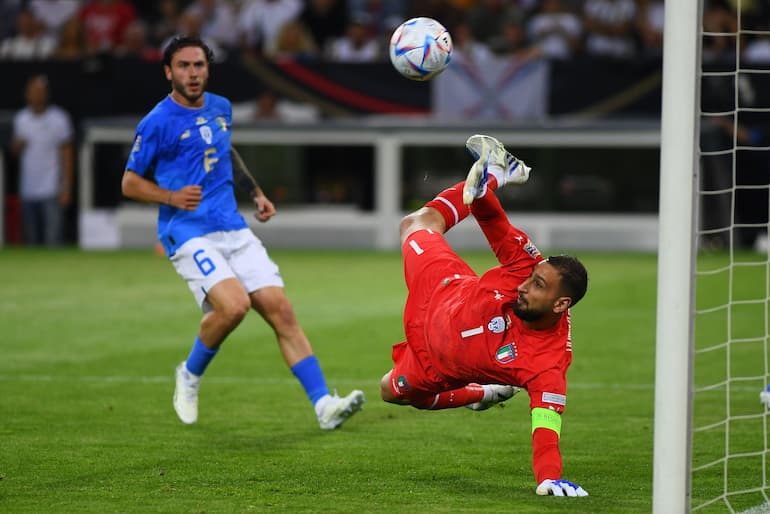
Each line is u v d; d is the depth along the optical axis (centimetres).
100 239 6081
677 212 1526
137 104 6012
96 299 4225
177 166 2253
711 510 1723
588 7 6569
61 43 6375
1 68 6034
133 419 2334
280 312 2264
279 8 6650
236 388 2686
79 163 6116
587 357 3136
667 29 1528
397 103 5966
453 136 5869
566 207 5903
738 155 5688
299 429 2262
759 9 6206
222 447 2095
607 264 5388
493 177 1884
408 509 1675
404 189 5956
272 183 5988
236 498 1736
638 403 2544
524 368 1759
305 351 2262
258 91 5966
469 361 1802
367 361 3050
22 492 1762
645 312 3966
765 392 2148
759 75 5650
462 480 1866
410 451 2078
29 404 2472
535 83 5891
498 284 1797
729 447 2125
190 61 2216
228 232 2267
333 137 5916
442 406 2050
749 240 5809
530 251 1812
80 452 2041
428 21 2053
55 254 5772
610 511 1664
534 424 1759
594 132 5806
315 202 6003
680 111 1520
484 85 5909
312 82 5959
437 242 1962
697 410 2462
